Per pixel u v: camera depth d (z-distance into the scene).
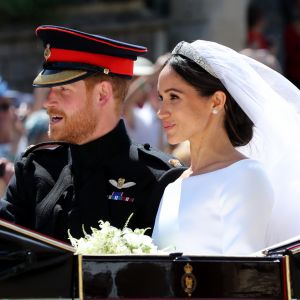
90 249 11.66
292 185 12.95
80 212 13.64
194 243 12.24
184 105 12.59
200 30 36.78
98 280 10.82
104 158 13.98
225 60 12.59
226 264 10.86
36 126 23.47
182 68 12.57
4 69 37.19
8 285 10.77
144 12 37.91
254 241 12.04
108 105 14.00
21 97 29.48
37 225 13.73
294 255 10.87
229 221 12.10
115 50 14.01
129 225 13.69
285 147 13.02
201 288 10.85
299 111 13.12
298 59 37.88
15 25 37.50
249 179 12.19
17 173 14.16
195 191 12.41
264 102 12.84
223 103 12.63
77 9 37.88
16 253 10.78
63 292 10.80
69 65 13.90
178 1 37.38
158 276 10.85
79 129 13.92
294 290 10.86
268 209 12.18
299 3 39.22
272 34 38.72
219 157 12.62
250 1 39.56
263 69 13.20
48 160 14.16
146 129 23.20
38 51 37.16
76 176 13.88
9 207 14.04
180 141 12.69
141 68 23.47
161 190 13.72
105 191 13.81
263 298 10.86
